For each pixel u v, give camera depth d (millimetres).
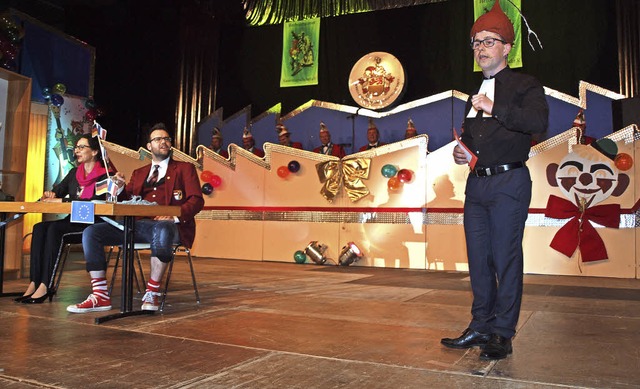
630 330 3145
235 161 8461
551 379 2123
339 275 6312
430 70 10375
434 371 2225
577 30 9430
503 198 2523
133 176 4176
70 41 8484
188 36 11570
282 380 2074
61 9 12156
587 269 6516
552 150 6715
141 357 2395
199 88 11625
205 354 2465
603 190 6473
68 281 5309
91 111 8586
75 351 2488
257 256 8227
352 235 7645
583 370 2256
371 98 10531
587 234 6500
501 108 2383
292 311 3709
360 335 2928
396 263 7379
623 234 6383
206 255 8594
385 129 10648
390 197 7473
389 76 10414
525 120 2357
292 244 8000
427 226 7234
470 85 10094
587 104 9266
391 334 2963
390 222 7449
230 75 11914
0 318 3297
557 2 9555
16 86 5461
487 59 2596
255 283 5383
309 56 11227
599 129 9172
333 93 11078
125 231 3445
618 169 6406
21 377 2068
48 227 4016
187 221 3994
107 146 8750
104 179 4109
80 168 4309
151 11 11922
